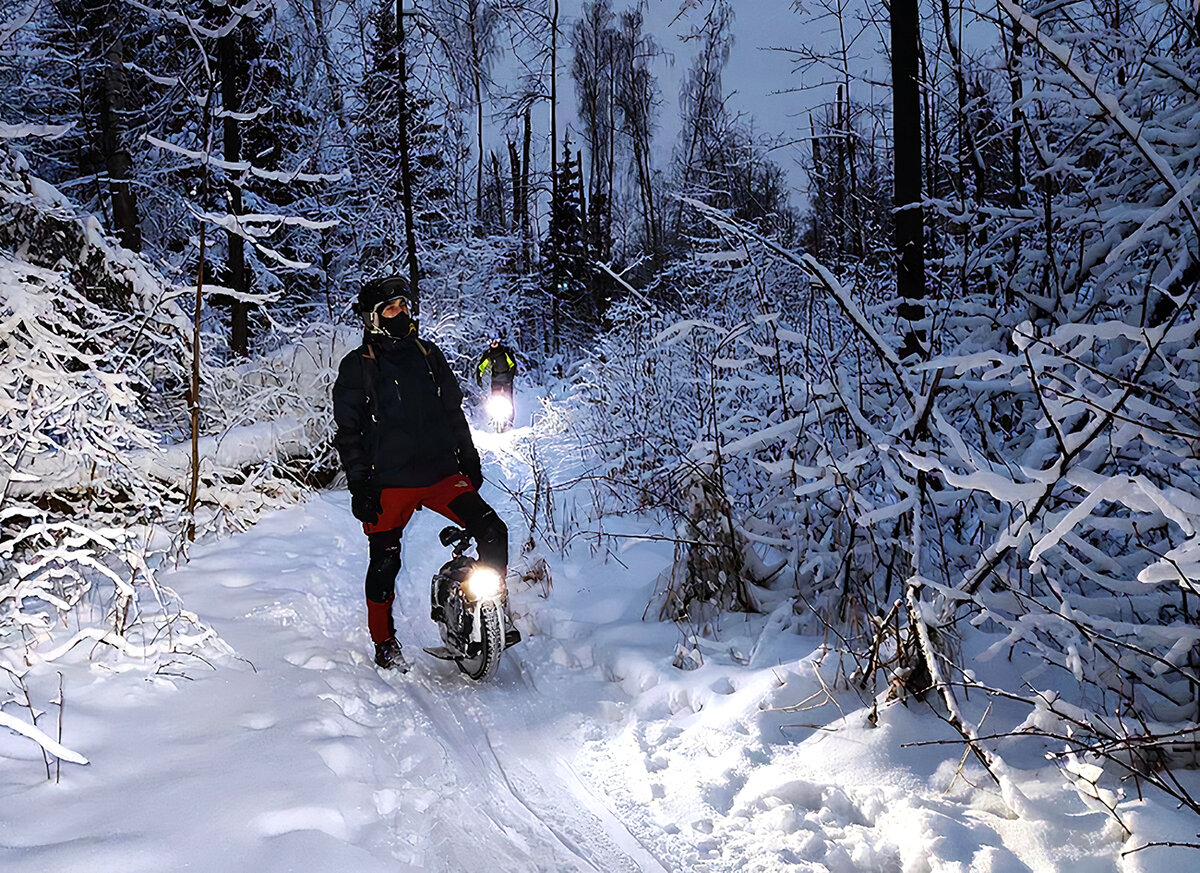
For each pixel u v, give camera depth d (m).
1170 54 4.75
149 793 2.86
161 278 6.43
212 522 6.24
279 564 5.71
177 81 6.29
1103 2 5.12
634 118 34.81
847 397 4.41
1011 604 3.59
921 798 2.90
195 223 11.34
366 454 4.27
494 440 8.24
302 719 3.51
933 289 5.95
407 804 3.09
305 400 7.70
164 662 3.92
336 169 15.74
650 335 7.52
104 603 4.63
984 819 2.76
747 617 4.74
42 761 3.00
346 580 5.68
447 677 4.43
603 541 6.39
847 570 4.27
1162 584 3.31
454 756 3.56
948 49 6.30
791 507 4.80
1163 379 3.63
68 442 4.95
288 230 14.22
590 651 4.68
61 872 2.38
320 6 11.45
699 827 2.99
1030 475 2.73
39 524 3.79
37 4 5.49
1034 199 5.78
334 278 15.78
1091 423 2.77
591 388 8.18
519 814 3.14
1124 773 2.83
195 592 5.02
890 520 4.39
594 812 3.15
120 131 11.22
